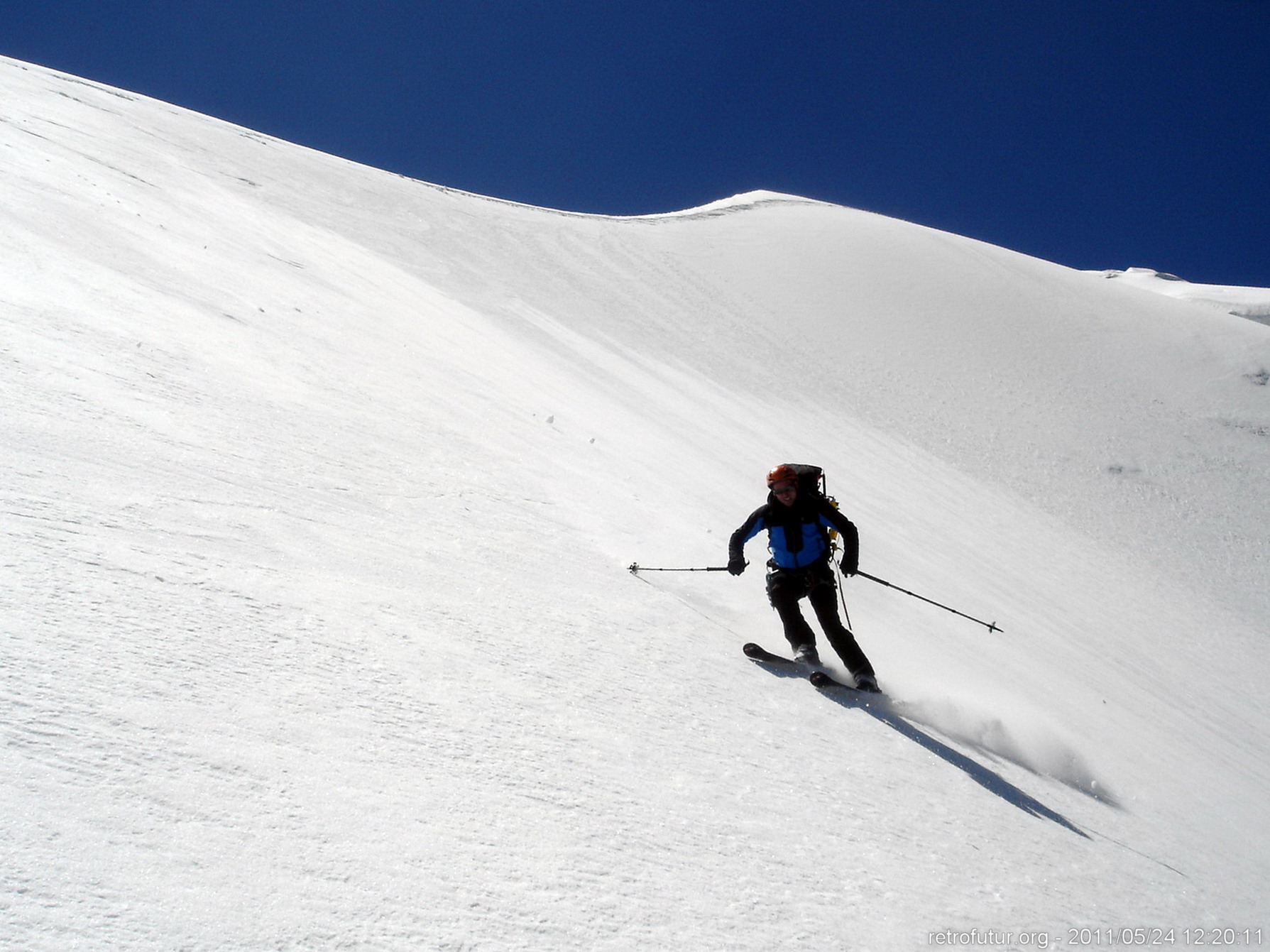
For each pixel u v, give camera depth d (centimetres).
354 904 166
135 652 227
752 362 2483
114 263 720
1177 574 1997
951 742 464
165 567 287
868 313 3250
